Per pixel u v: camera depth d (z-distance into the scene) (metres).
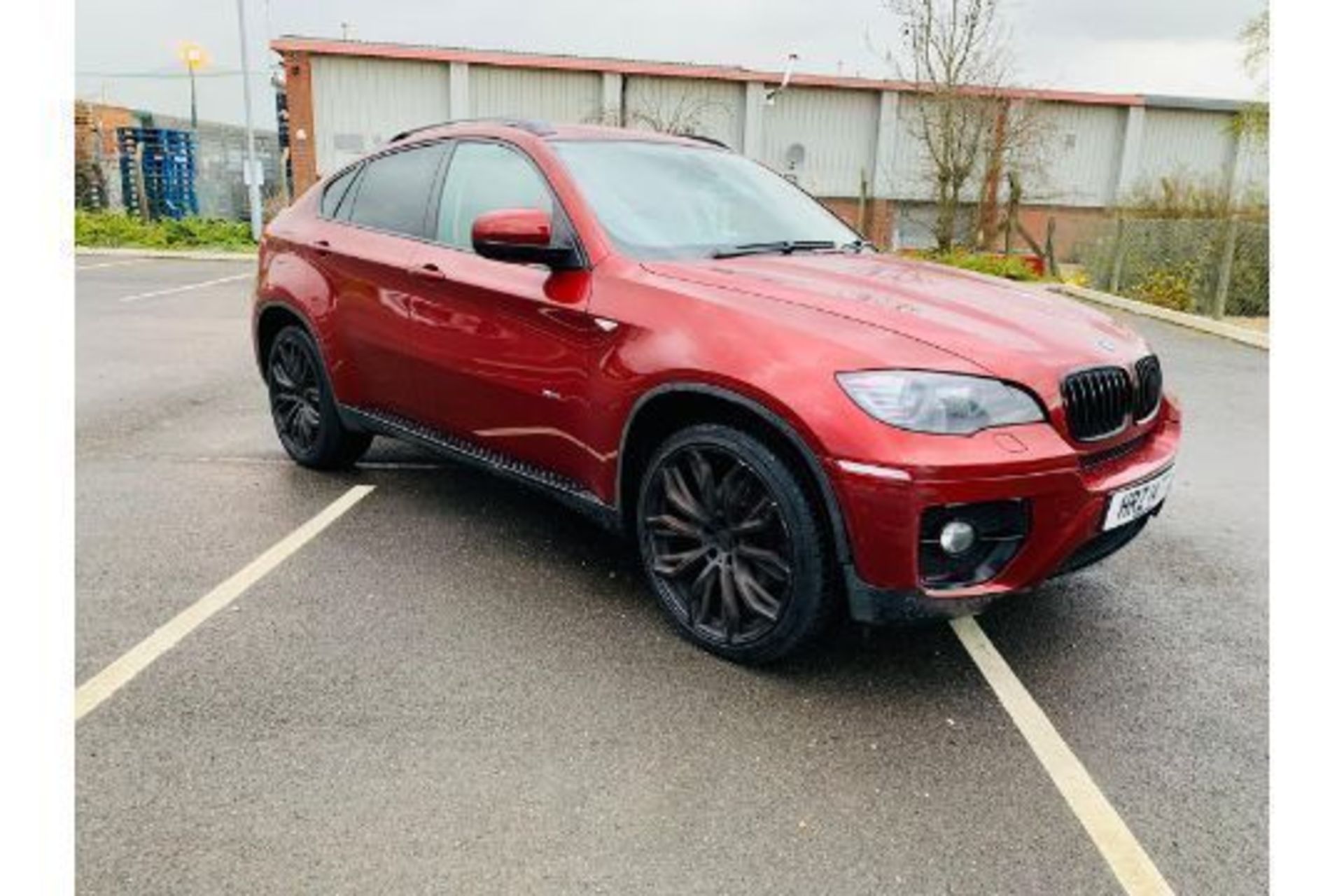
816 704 2.84
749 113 25.39
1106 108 26.42
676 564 3.20
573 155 3.72
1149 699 2.91
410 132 4.53
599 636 3.22
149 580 3.57
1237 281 12.02
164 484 4.71
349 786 2.40
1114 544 3.05
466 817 2.30
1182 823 2.35
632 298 3.18
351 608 3.39
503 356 3.59
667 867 2.16
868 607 2.70
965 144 22.64
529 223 3.26
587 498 3.42
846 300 3.00
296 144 24.30
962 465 2.55
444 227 3.98
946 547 2.61
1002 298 3.31
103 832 2.21
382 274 4.12
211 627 3.22
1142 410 3.12
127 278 14.63
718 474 3.04
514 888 2.08
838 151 25.98
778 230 3.94
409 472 4.98
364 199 4.49
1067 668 3.09
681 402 3.08
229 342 9.02
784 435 2.74
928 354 2.70
